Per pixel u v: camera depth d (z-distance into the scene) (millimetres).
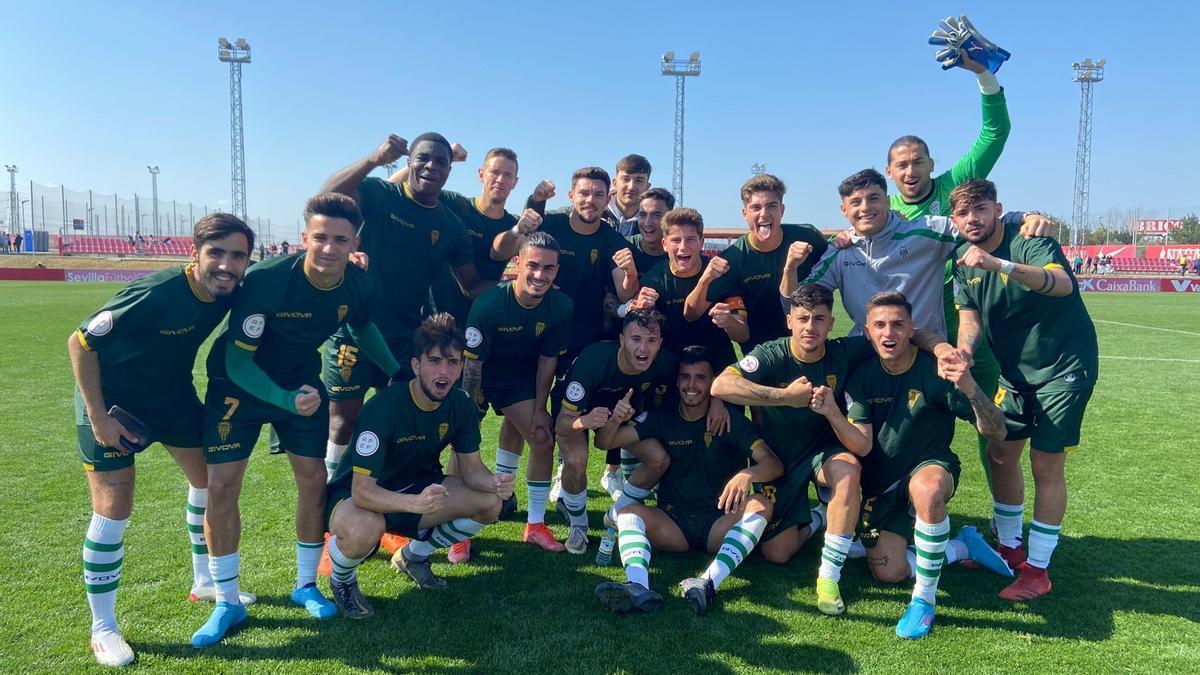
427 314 5465
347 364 4539
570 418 4270
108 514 3100
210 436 3344
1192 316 19531
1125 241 65812
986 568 4039
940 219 4262
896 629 3309
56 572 3822
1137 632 3291
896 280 4281
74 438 6496
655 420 4125
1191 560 4070
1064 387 3680
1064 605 3564
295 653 3119
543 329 4582
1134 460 5984
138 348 3217
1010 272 3459
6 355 11148
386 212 4836
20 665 2977
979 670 2984
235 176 48344
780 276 4648
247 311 3371
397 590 3752
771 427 4051
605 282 5348
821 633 3297
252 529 4520
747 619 3432
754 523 3719
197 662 3037
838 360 3904
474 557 4230
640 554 3686
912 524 3807
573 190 5176
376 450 3471
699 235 4605
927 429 3693
